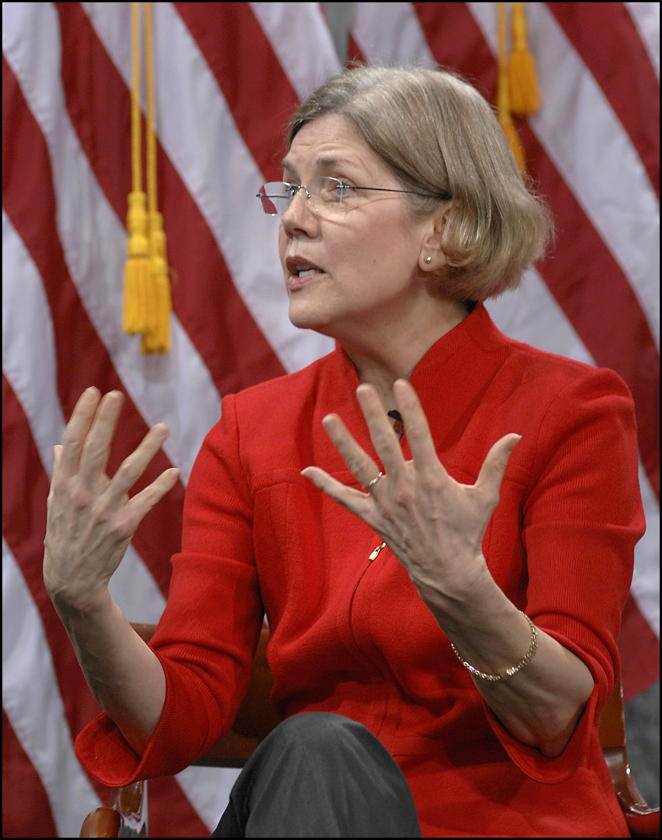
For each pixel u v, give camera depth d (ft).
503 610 16.61
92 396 17.13
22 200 37.78
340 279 20.24
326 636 19.65
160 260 37.70
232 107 39.11
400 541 16.17
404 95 20.70
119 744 19.61
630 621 38.04
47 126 38.14
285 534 20.53
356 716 19.86
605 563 18.76
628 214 38.99
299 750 15.93
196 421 38.06
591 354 38.73
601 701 18.20
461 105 21.03
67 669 37.24
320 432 21.36
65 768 36.99
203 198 38.73
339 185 20.30
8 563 36.86
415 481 15.89
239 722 22.66
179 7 39.17
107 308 38.50
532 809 18.33
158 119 39.09
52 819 36.76
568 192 39.14
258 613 21.63
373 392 15.70
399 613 19.16
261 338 38.50
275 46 39.22
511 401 20.52
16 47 38.17
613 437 19.67
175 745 19.29
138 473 17.04
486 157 20.92
